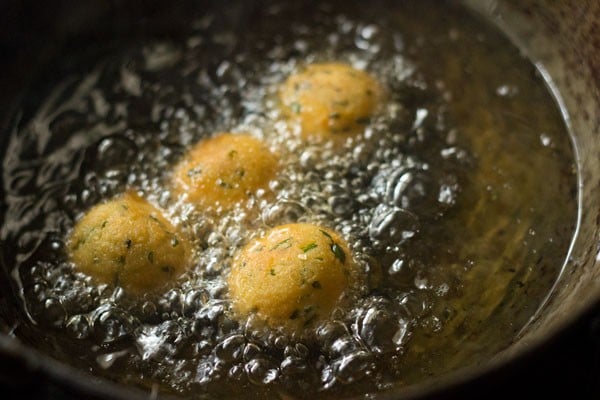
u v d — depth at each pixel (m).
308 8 0.40
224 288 0.30
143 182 0.34
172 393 0.29
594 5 0.35
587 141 0.35
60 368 0.25
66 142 0.35
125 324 0.30
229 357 0.29
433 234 0.32
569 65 0.36
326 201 0.33
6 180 0.34
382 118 0.35
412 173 0.34
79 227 0.31
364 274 0.31
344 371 0.29
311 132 0.34
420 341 0.30
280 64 0.38
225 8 0.40
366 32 0.39
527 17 0.38
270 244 0.30
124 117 0.36
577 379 0.28
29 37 0.38
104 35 0.39
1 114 0.36
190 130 0.36
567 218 0.33
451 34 0.39
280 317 0.29
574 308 0.27
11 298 0.31
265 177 0.32
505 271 0.31
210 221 0.32
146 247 0.30
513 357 0.25
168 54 0.38
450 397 0.25
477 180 0.34
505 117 0.36
